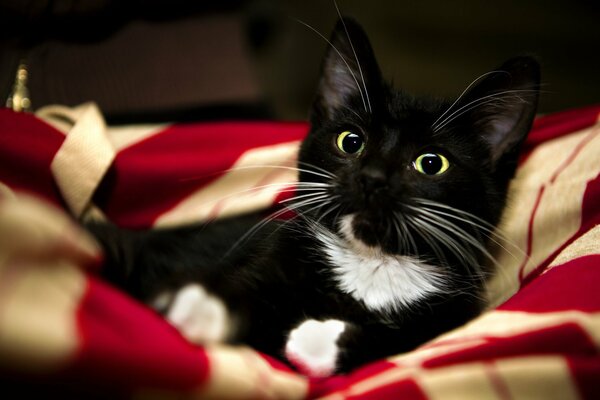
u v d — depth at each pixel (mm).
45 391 254
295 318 374
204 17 570
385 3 887
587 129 425
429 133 385
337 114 408
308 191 397
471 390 285
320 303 380
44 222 269
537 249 396
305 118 787
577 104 833
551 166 415
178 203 428
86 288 276
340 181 382
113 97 515
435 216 370
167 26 553
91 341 255
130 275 370
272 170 433
